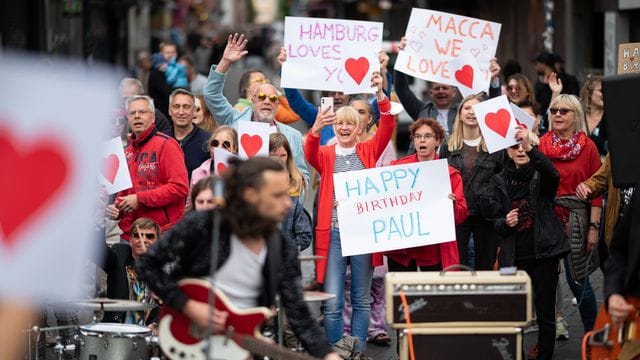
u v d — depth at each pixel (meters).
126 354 19.09
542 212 23.08
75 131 10.51
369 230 23.23
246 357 15.37
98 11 88.81
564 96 25.31
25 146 10.36
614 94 17.28
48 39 74.06
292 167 24.34
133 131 25.69
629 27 55.53
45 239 10.52
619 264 17.16
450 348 17.52
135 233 23.12
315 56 28.77
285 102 33.91
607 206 22.73
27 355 20.55
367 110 27.22
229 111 28.64
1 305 10.62
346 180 23.38
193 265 15.43
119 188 24.59
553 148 25.31
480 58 31.17
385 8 117.25
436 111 32.31
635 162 17.27
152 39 98.19
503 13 89.12
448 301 17.44
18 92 10.30
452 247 23.47
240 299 15.50
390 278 17.59
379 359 25.25
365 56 28.66
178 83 48.41
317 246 24.19
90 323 21.64
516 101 32.94
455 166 24.34
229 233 15.27
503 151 24.20
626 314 16.56
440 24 31.05
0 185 10.36
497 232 23.23
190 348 15.42
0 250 10.42
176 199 25.08
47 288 10.59
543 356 23.36
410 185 23.28
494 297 17.48
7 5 66.88
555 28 66.94
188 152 28.14
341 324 24.30
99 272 26.75
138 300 23.61
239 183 14.91
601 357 17.03
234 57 28.28
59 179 10.50
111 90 10.64
